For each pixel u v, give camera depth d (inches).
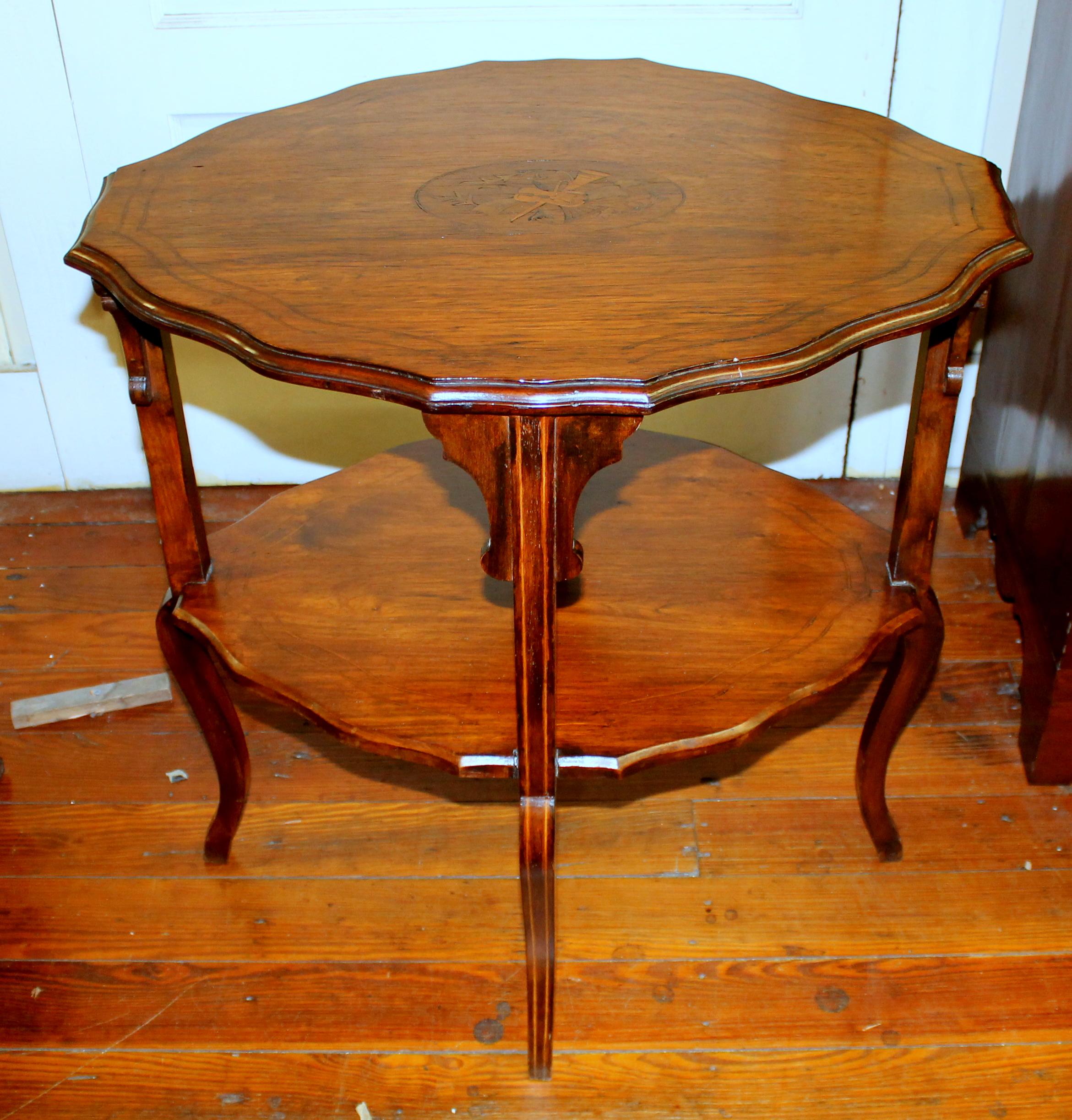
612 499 58.5
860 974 51.6
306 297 38.6
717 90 59.6
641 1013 50.1
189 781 62.4
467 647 48.2
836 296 37.8
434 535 56.2
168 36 70.6
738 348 34.6
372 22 70.8
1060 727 58.3
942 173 48.5
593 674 46.1
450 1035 49.4
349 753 64.2
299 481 86.8
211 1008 50.7
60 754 64.2
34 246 76.2
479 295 38.5
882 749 53.9
